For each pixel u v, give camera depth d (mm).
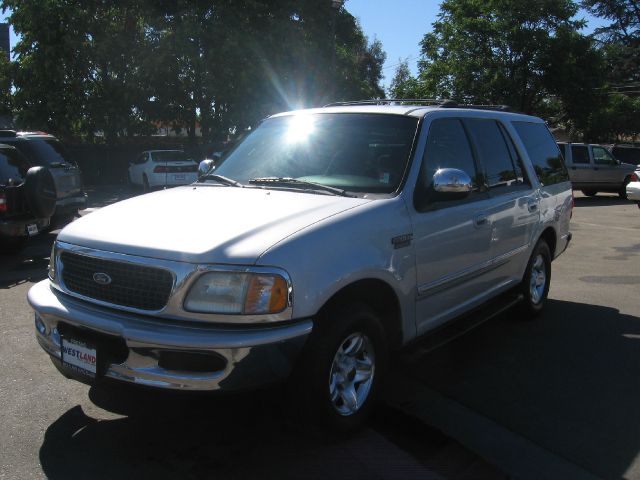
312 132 4516
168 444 3443
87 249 3318
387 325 3799
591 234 12086
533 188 5562
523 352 5059
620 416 3885
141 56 24453
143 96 25578
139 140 28641
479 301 4766
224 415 3779
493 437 3590
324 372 3203
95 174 26703
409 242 3742
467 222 4359
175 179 20781
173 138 31109
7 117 26922
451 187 3857
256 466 3232
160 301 3045
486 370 4648
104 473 3146
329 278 3148
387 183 3898
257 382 2959
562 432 3662
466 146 4672
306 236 3156
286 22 25219
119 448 3395
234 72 23844
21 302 6379
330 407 3287
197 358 2922
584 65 29156
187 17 23781
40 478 3090
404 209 3775
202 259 2971
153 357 2979
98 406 3902
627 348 5168
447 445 3486
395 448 3438
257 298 2938
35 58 24016
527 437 3596
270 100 24922
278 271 2973
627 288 7355
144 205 3764
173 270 2992
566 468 3260
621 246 10594
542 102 31438
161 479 3098
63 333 3367
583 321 5961
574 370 4660
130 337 2975
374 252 3453
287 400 3225
